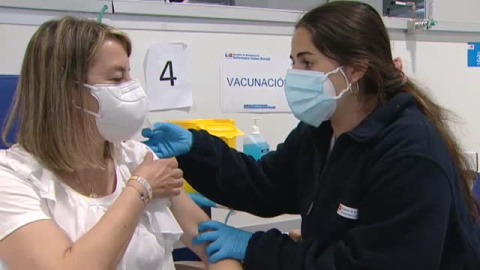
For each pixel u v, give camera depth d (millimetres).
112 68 991
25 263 869
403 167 972
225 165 1332
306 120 1190
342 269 1006
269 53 1785
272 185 1390
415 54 2037
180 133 1304
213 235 1219
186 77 1650
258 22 1751
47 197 951
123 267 1014
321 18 1091
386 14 2102
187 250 1642
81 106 980
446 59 2109
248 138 1734
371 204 1024
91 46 964
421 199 947
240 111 1757
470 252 1022
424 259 939
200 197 1487
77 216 987
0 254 905
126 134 1053
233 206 1381
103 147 1108
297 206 1417
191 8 1629
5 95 1272
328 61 1094
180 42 1629
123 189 1036
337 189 1122
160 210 1138
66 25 974
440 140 1021
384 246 973
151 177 1061
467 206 1110
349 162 1106
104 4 1506
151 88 1598
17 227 886
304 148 1322
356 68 1092
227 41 1706
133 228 973
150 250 1078
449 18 2293
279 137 1842
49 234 890
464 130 2184
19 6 1417
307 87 1120
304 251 1087
